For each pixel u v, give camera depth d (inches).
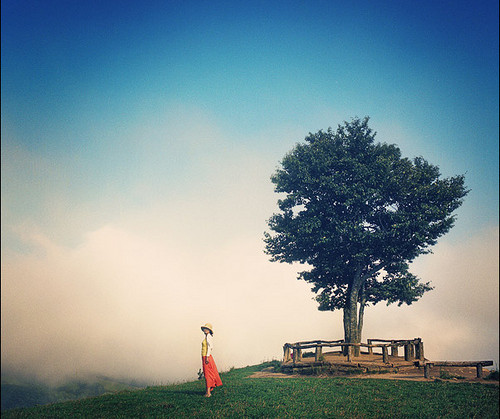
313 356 1237.1
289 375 996.6
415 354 1059.9
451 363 842.8
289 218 1304.1
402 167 1202.0
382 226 1218.0
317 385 792.3
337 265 1226.6
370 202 1207.6
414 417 553.0
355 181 1213.1
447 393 674.8
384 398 666.2
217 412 594.2
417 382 788.6
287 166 1301.7
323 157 1231.5
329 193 1232.8
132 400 716.7
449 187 1154.7
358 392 715.4
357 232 1165.1
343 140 1295.5
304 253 1278.3
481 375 822.5
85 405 705.6
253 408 620.4
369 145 1272.1
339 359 1053.2
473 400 621.3
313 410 603.8
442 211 1115.9
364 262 1230.9
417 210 1149.7
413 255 1196.5
